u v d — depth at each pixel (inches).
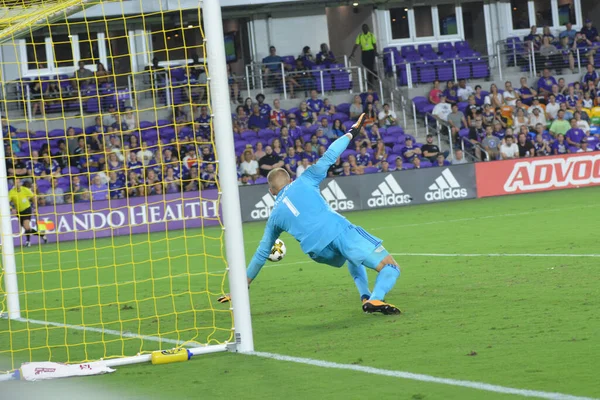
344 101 2285.9
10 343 637.9
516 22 2600.9
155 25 2263.8
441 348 494.3
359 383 426.6
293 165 1934.1
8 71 2108.8
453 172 1952.5
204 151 1883.6
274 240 619.5
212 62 534.0
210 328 642.8
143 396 434.3
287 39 2416.3
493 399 377.4
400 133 2154.3
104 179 1798.7
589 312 567.5
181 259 1243.2
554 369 421.7
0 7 802.8
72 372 498.9
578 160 2022.6
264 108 2114.9
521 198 1833.2
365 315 636.7
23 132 1950.1
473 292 702.5
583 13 2677.2
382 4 2532.0
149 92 2110.0
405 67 2340.1
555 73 2411.4
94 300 858.1
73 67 2204.7
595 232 1091.3
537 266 826.2
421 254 1027.9
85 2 719.1
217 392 431.5
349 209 1889.8
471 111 2158.0
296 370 467.5
